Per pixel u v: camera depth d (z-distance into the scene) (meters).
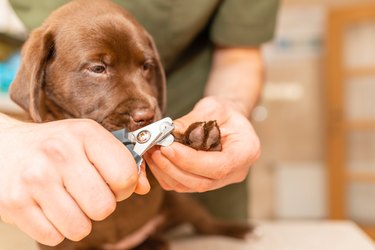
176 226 0.70
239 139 0.38
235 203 0.75
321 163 1.90
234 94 0.56
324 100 1.90
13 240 0.64
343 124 1.78
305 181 1.89
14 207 0.30
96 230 0.51
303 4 1.90
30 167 0.29
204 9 0.59
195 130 0.35
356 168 1.83
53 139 0.30
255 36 0.62
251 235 0.68
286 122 1.93
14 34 0.91
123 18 0.50
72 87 0.48
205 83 0.69
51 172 0.29
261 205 1.94
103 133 0.30
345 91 1.80
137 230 0.57
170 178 0.36
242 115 0.41
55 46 0.49
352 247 0.63
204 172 0.35
